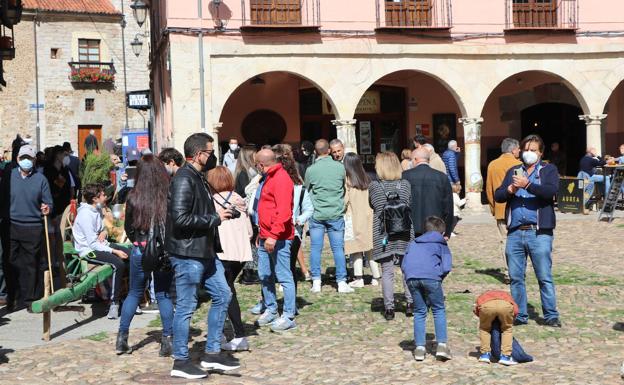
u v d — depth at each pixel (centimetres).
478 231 1703
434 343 788
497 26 2094
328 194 1046
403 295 1041
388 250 891
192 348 780
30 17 3994
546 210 841
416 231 921
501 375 659
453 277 1165
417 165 935
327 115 2317
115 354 762
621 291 1040
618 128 2423
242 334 776
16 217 988
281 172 849
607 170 2016
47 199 997
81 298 1038
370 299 1016
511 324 698
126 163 2645
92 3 4169
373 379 663
